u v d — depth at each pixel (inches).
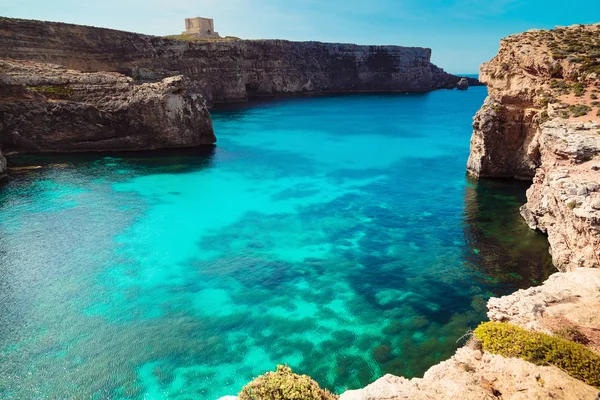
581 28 1758.1
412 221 1414.9
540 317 600.7
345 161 2282.2
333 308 922.1
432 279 1037.2
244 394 444.1
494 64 1811.0
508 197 1599.4
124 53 4025.6
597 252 824.9
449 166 2151.8
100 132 2340.1
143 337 820.6
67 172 1943.9
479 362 498.0
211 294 978.1
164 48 4367.6
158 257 1154.7
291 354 774.5
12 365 740.0
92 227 1342.3
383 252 1191.6
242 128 3346.5
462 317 880.9
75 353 772.6
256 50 5462.6
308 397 430.0
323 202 1616.6
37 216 1416.1
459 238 1264.8
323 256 1171.9
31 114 2187.5
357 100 5664.4
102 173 1947.6
